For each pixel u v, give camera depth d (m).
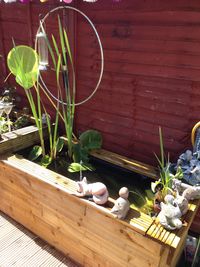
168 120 1.40
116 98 1.55
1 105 1.75
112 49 1.45
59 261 1.49
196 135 1.27
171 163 1.37
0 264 1.46
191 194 1.13
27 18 1.79
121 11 1.34
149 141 1.52
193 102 1.29
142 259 1.11
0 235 1.66
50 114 1.95
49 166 1.61
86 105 1.71
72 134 1.75
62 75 1.58
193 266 1.34
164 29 1.25
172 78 1.31
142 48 1.34
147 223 1.05
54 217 1.44
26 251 1.55
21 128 1.83
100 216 1.18
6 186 1.66
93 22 1.46
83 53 1.58
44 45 1.50
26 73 1.44
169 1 1.20
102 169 1.60
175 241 0.97
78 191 1.23
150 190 1.35
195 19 1.16
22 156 1.64
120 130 1.62
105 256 1.27
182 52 1.24
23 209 1.63
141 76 1.40
